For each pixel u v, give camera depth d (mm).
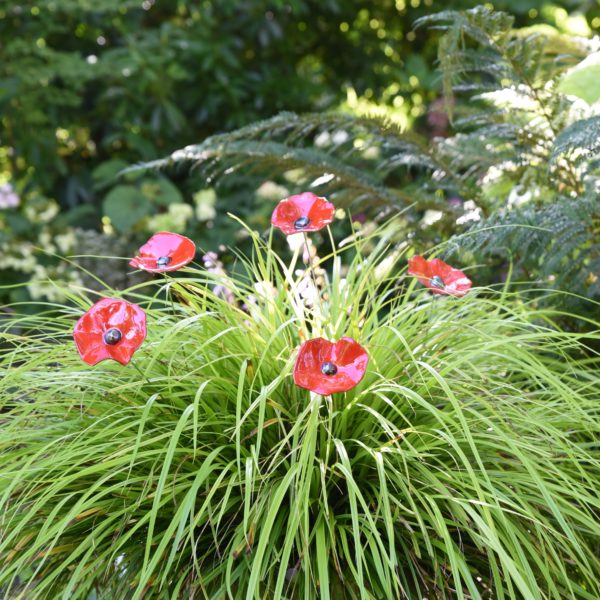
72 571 1677
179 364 1760
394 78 5148
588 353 2107
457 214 2236
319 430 1702
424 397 1739
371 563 1622
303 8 4602
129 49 4395
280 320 1777
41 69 4273
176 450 1623
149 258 1781
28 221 4051
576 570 1693
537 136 2191
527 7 4910
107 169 4473
